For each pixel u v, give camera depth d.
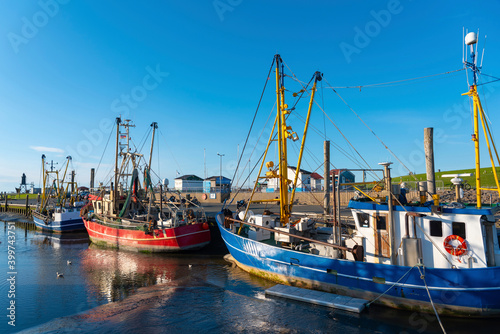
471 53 11.20
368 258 11.83
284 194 16.66
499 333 9.16
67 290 13.88
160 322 10.16
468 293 9.78
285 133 17.02
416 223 10.88
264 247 14.42
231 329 9.59
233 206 43.00
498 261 10.45
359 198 13.06
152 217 22.62
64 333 9.41
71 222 34.28
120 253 21.98
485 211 9.97
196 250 21.16
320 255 13.33
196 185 74.06
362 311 10.70
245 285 14.02
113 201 25.73
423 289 10.34
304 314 10.59
